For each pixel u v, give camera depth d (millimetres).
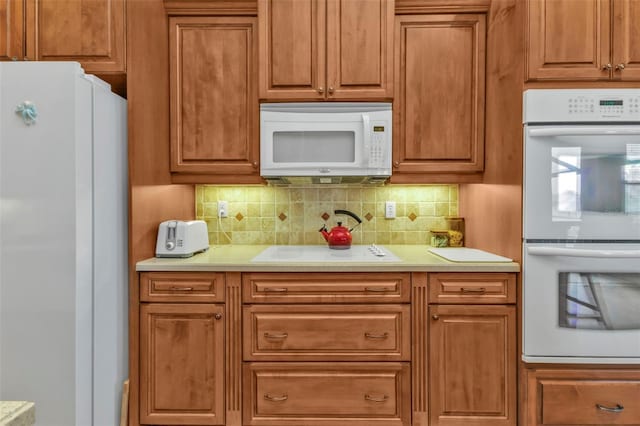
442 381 1567
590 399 1502
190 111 1829
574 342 1496
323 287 1581
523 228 1511
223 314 1586
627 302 1484
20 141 1316
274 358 1582
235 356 1585
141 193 1630
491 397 1558
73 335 1331
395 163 1824
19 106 1312
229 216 2205
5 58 1625
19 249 1329
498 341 1557
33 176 1317
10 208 1322
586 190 1479
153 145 1714
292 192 2199
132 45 1592
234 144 1833
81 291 1357
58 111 1314
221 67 1817
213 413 1584
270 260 1641
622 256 1410
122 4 1593
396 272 1575
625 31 1485
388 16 1768
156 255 1715
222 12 1799
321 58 1778
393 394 1569
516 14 1540
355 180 1994
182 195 2049
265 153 1793
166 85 1817
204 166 1839
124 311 1604
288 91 1787
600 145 1465
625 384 1495
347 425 1577
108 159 1501
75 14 1606
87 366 1396
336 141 1803
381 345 1573
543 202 1492
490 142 1767
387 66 1772
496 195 1723
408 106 1812
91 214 1408
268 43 1782
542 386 1516
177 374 1586
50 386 1333
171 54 1819
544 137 1479
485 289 1555
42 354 1333
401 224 2205
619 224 1473
